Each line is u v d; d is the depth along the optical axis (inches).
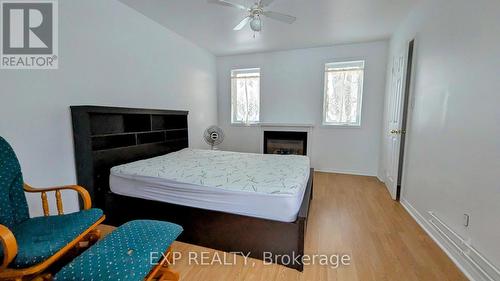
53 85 75.2
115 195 82.6
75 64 81.1
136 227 53.1
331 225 83.7
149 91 116.3
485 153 52.9
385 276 57.1
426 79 84.7
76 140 81.0
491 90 51.5
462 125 61.7
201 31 130.8
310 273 58.2
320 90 161.5
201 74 164.7
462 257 59.6
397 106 112.2
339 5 97.6
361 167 157.8
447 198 67.9
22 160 68.7
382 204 104.2
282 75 169.9
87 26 84.4
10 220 52.6
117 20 96.3
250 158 105.7
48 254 43.7
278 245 61.0
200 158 105.0
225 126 191.8
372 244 71.4
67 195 80.8
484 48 54.1
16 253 40.2
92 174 82.0
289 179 69.6
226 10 104.0
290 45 155.0
